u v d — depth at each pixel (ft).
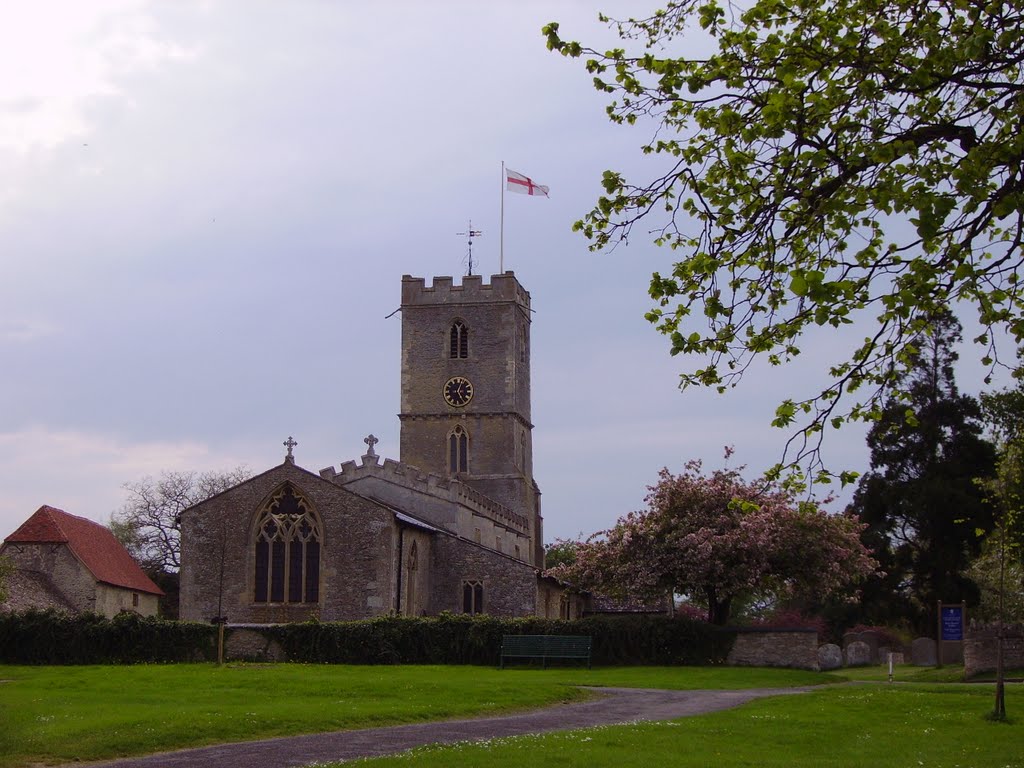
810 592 206.39
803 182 53.57
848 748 78.74
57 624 176.65
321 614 208.33
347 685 122.62
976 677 163.43
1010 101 51.24
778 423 54.54
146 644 177.17
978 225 49.65
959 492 229.66
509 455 298.97
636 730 86.33
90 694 113.39
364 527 210.59
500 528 279.90
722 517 197.06
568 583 238.48
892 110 53.11
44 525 216.33
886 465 242.37
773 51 54.39
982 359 54.70
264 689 118.83
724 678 155.22
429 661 181.27
